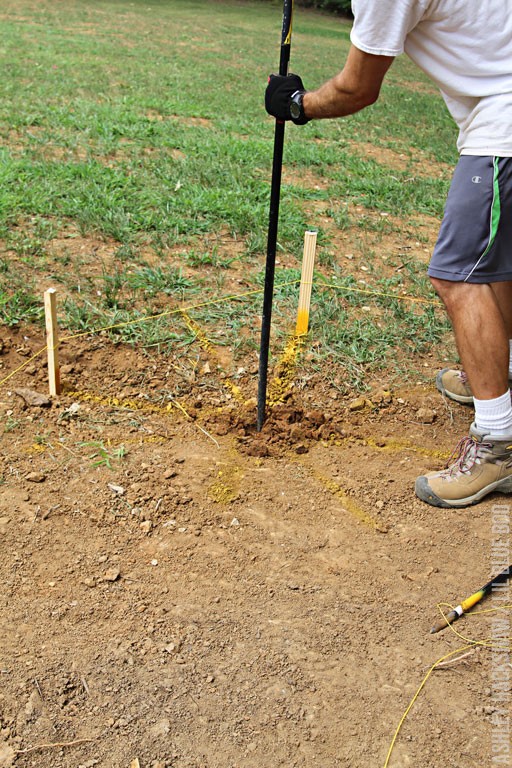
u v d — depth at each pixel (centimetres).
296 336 420
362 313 461
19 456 318
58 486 303
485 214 280
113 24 1819
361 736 217
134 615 250
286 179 701
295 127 920
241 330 426
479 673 238
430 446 354
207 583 265
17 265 466
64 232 525
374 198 670
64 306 424
